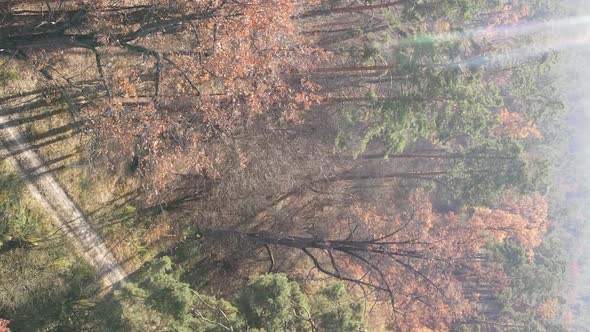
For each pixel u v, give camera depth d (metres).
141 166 22.39
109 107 18.47
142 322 15.67
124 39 16.80
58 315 18.92
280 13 16.45
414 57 19.73
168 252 25.16
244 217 27.23
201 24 16.94
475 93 20.77
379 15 24.23
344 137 24.70
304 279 28.62
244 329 16.48
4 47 17.45
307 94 21.83
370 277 31.77
